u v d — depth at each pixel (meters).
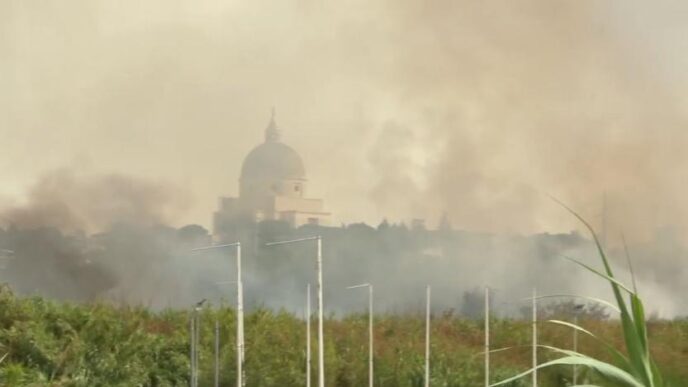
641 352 14.06
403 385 118.56
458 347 132.00
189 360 110.00
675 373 15.45
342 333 131.75
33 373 97.50
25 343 102.44
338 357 120.31
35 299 117.94
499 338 135.25
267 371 109.00
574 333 122.56
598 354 115.31
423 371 120.00
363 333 133.00
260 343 114.31
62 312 114.56
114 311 124.44
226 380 108.44
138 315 123.69
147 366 108.06
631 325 14.20
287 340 118.88
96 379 102.31
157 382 106.62
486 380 105.00
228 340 115.50
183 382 107.75
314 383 112.56
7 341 103.44
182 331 118.56
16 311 111.06
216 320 111.19
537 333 132.75
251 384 107.81
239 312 92.62
